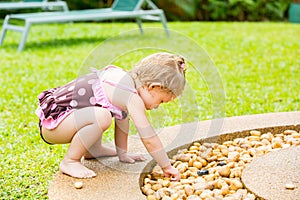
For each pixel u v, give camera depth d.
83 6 10.66
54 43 7.21
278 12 11.19
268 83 5.01
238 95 4.52
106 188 2.34
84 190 2.32
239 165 2.68
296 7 10.67
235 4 10.95
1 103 4.23
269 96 4.49
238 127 3.18
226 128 3.17
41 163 2.95
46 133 2.60
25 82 4.95
